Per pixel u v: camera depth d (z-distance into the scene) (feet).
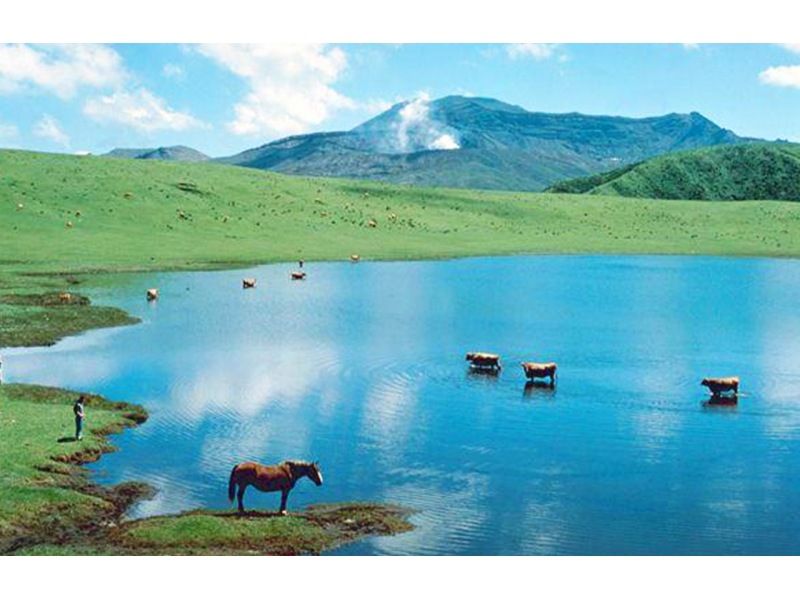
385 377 175.22
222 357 193.57
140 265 355.36
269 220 479.82
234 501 107.45
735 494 110.52
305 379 172.65
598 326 240.12
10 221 403.34
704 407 153.48
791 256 472.44
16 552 90.58
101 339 214.07
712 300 293.84
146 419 143.95
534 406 152.97
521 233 529.86
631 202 651.66
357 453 126.72
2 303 253.24
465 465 121.49
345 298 289.53
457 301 285.64
